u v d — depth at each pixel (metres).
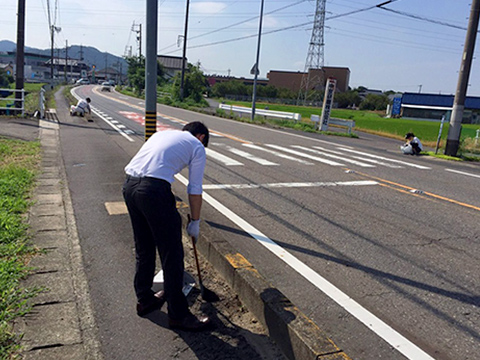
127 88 82.12
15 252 4.11
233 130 19.80
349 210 6.62
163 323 3.17
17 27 18.75
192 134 3.32
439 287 4.04
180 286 3.05
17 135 13.27
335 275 4.20
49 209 5.77
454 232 5.79
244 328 3.15
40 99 19.86
